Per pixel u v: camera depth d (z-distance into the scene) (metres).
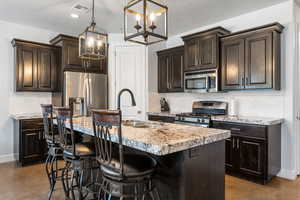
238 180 2.96
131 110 4.61
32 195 2.48
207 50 3.66
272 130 2.86
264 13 3.31
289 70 3.06
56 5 3.16
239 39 3.29
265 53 3.00
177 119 3.81
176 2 3.06
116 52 4.61
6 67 3.83
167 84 4.64
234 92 3.70
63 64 3.91
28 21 3.80
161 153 1.24
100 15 3.54
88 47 2.52
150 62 4.76
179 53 4.36
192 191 1.53
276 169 2.98
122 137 1.51
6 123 3.84
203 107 4.11
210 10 3.36
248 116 3.43
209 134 1.64
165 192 1.62
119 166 1.48
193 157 1.54
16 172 3.24
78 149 1.96
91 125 2.04
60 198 2.40
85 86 4.07
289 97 3.06
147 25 1.99
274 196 2.48
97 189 2.28
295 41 3.11
